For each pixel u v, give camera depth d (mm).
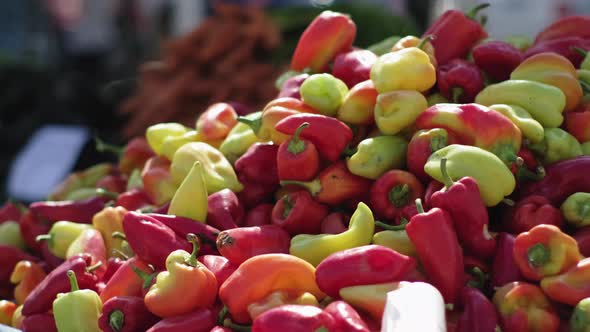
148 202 1412
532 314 1058
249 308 1079
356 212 1165
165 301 1099
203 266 1120
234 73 2473
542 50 1351
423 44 1333
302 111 1279
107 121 3072
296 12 2773
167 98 2443
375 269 1067
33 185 2248
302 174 1223
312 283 1096
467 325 1051
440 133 1186
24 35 3473
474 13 1436
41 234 1497
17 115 3047
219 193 1263
